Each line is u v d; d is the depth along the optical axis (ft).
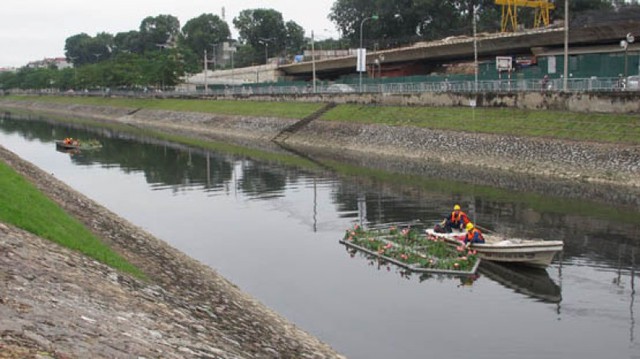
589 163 160.15
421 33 474.90
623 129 165.58
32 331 32.14
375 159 211.00
